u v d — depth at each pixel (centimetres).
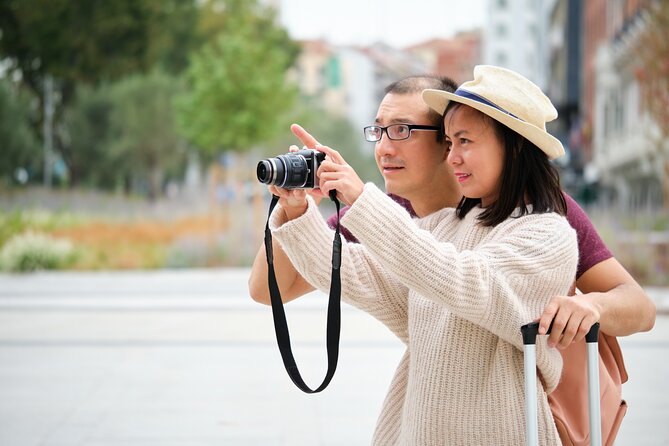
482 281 264
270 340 1155
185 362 1012
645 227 2298
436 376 288
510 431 285
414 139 321
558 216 283
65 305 1545
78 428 727
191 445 675
